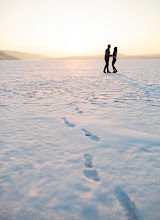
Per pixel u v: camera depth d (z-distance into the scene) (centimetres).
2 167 140
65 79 859
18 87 615
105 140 192
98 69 1641
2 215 93
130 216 91
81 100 404
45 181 121
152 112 301
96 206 98
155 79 799
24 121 260
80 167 139
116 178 124
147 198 104
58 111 313
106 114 293
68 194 108
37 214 93
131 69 1538
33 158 155
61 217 91
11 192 111
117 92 504
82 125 241
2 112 309
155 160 150
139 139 194
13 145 182
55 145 181
